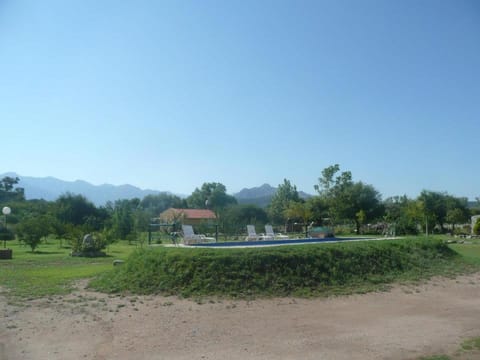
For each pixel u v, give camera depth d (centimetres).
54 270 1809
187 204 11119
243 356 747
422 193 6362
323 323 971
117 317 1009
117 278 1391
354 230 5712
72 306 1112
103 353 764
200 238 2353
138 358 738
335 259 1518
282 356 748
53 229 3534
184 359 734
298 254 1450
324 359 733
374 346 809
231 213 5953
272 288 1280
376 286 1402
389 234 4022
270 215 7794
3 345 807
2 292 1286
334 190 6112
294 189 8406
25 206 6519
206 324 955
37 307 1099
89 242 2605
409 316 1047
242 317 1019
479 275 1731
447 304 1193
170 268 1355
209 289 1255
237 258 1376
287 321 986
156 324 952
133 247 3303
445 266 1808
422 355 760
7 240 4334
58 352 769
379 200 5838
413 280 1530
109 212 6212
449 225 6906
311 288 1316
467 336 883
